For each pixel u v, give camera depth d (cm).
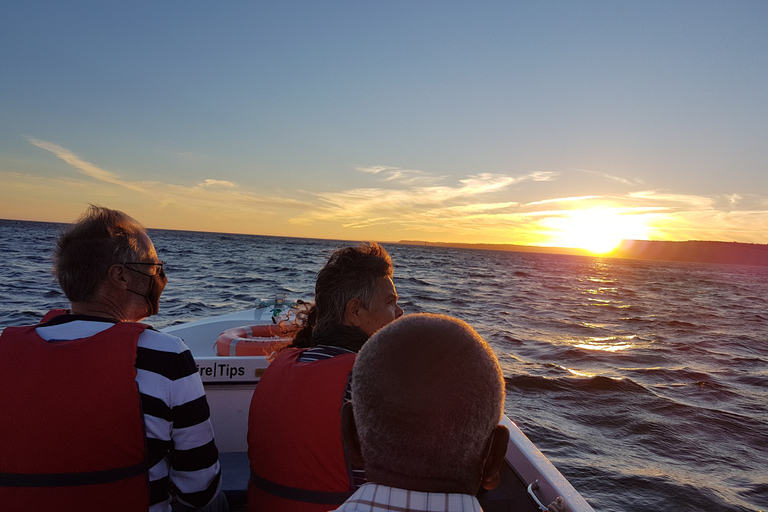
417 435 61
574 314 2119
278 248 8744
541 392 838
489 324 1670
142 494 129
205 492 146
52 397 121
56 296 1551
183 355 137
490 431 65
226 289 2161
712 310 2719
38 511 120
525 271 6712
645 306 2739
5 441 120
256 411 147
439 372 62
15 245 4353
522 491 193
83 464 122
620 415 740
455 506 61
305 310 201
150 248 148
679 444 643
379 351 67
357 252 165
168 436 135
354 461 77
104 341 127
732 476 559
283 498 137
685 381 977
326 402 133
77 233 140
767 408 815
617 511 475
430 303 2258
